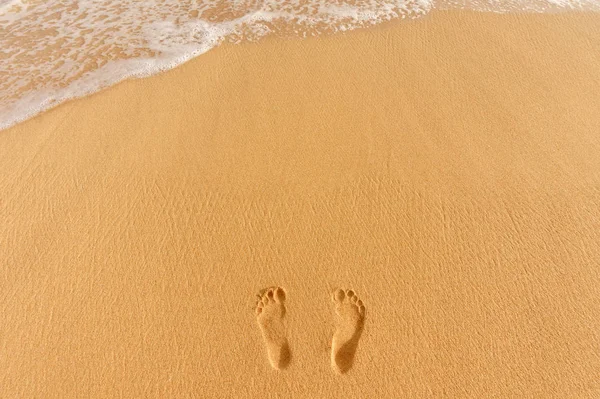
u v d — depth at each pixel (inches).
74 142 60.6
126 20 80.7
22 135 61.6
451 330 46.9
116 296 49.2
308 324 47.4
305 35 75.4
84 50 74.7
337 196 55.1
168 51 73.5
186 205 54.7
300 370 45.2
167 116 63.1
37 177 57.3
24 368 45.6
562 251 51.3
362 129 61.3
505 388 44.4
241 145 59.7
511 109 63.2
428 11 79.1
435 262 50.6
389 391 44.3
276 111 63.4
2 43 76.4
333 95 65.3
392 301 48.5
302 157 58.6
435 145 59.5
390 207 54.3
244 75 68.3
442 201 54.6
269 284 49.6
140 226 53.4
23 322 47.8
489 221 53.2
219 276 50.1
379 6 81.0
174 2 84.5
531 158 58.1
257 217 53.7
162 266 50.8
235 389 44.5
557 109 63.2
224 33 76.4
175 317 48.0
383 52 71.5
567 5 79.7
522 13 78.0
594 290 49.0
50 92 67.5
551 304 48.3
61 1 85.2
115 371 45.4
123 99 65.6
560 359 45.6
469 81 66.9
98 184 56.5
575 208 54.1
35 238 52.8
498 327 47.1
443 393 44.2
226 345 46.6
